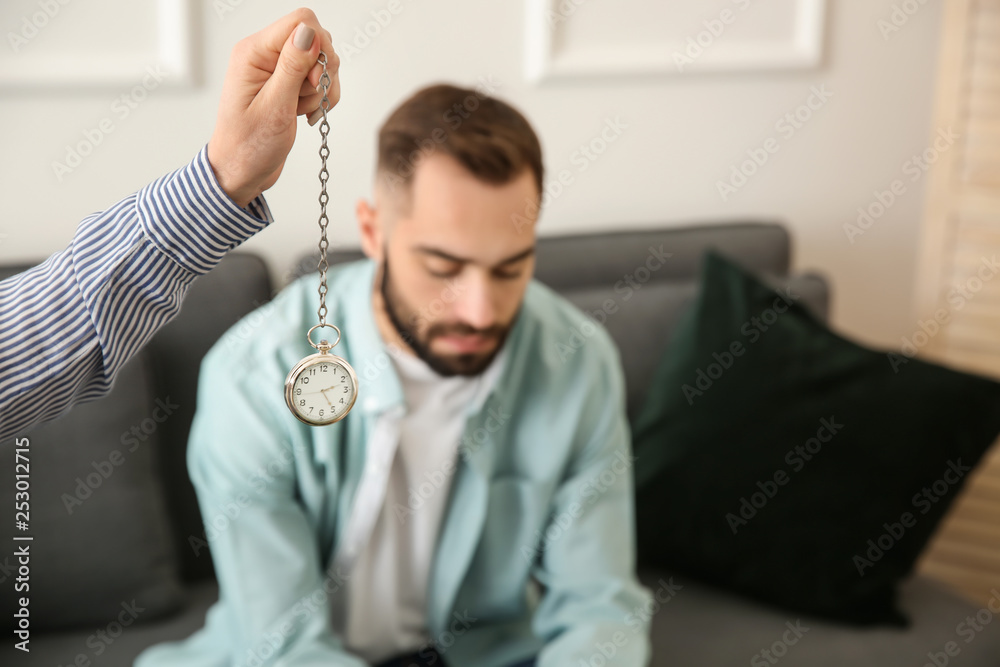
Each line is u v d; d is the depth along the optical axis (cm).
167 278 75
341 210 174
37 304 73
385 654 136
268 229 170
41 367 73
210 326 149
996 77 196
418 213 125
